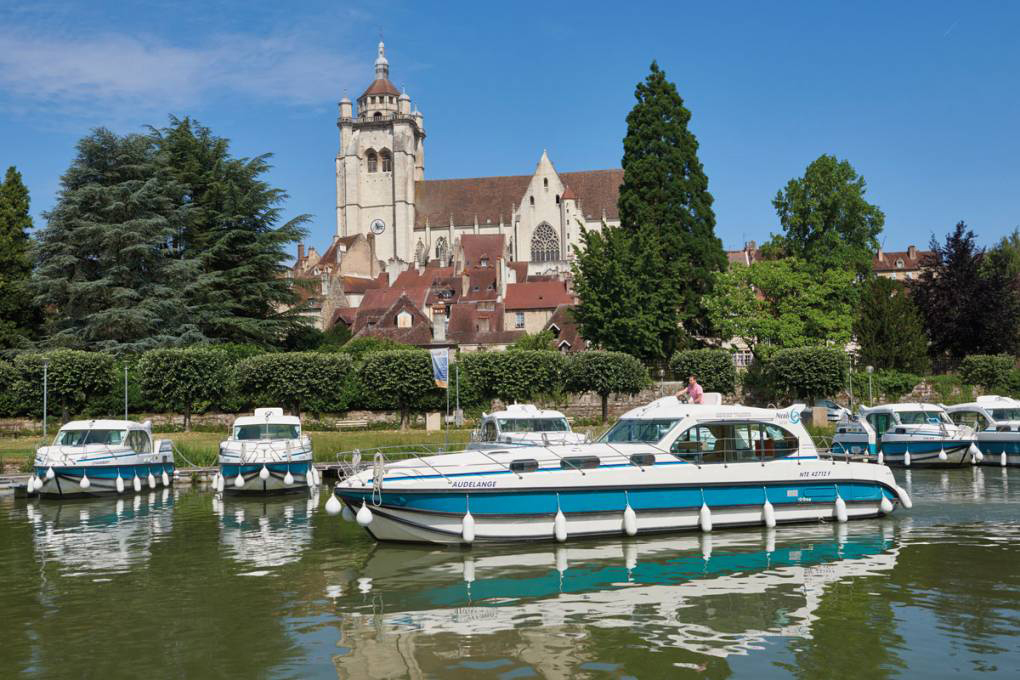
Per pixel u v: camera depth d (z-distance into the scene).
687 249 65.00
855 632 11.65
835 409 55.69
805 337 63.25
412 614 12.81
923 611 12.60
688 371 58.59
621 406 56.19
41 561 17.53
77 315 56.12
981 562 15.77
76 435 29.86
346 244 138.38
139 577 15.80
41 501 28.17
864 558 16.16
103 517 24.25
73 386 48.78
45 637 11.98
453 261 127.88
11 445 43.12
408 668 10.50
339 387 52.31
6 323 59.22
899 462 35.38
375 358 52.66
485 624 12.24
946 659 10.53
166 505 26.78
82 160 57.94
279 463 28.95
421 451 34.88
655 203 64.75
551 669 10.39
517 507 17.36
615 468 17.94
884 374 61.44
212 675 10.37
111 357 50.06
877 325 64.94
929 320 68.31
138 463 30.22
